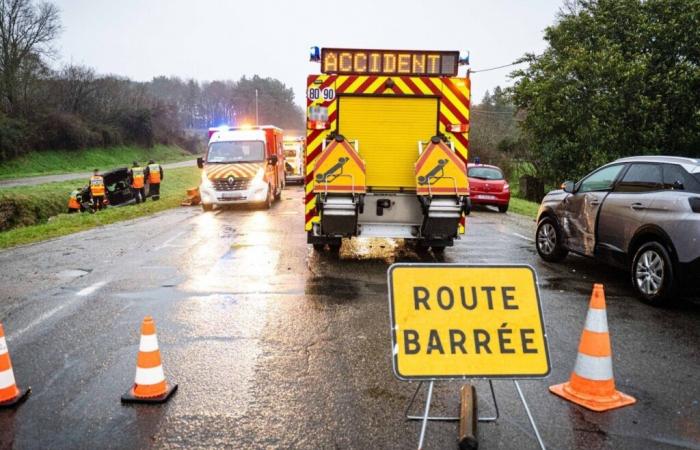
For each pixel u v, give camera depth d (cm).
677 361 511
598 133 2464
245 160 1927
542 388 452
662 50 2516
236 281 799
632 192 759
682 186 680
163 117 9300
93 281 802
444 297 379
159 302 686
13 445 357
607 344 429
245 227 1420
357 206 831
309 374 470
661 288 673
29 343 542
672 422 396
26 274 854
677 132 2452
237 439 366
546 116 2641
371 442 364
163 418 393
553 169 2744
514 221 1647
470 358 372
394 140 904
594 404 417
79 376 464
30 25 5844
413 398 392
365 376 467
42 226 1498
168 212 1888
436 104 902
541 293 748
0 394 413
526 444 364
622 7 2584
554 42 2825
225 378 460
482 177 1984
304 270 876
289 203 2162
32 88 5984
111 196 2444
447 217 843
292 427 382
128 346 533
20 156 5372
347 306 671
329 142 891
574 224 883
